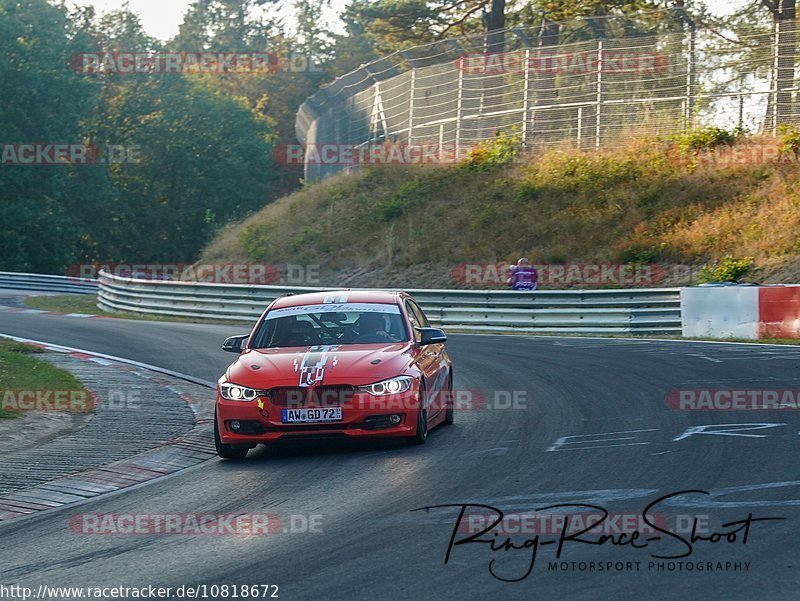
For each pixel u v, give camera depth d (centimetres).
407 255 3478
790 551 573
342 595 527
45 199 6128
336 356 1020
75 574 604
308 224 4000
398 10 5312
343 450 1024
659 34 3853
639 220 3186
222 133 7600
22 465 979
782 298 2103
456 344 2144
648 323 2331
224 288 2995
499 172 3753
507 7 5488
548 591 519
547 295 2489
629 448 929
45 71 6009
